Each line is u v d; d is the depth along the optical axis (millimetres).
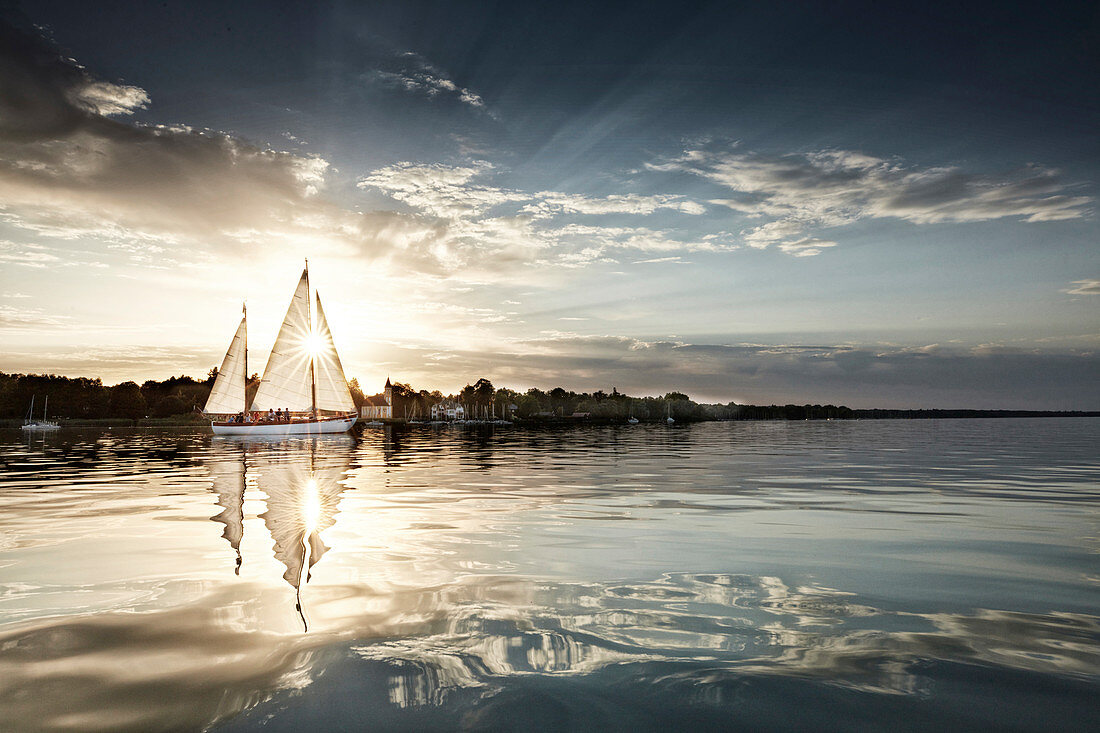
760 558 6938
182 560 6699
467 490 13961
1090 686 3547
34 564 6492
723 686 3541
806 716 3176
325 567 6422
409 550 7316
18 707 3240
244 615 4801
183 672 3695
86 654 3982
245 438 58094
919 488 14172
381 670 3736
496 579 5961
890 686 3549
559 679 3633
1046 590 5605
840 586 5750
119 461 24750
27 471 19438
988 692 3469
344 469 20547
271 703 3295
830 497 12555
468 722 3092
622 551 7301
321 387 63219
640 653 4051
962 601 5262
